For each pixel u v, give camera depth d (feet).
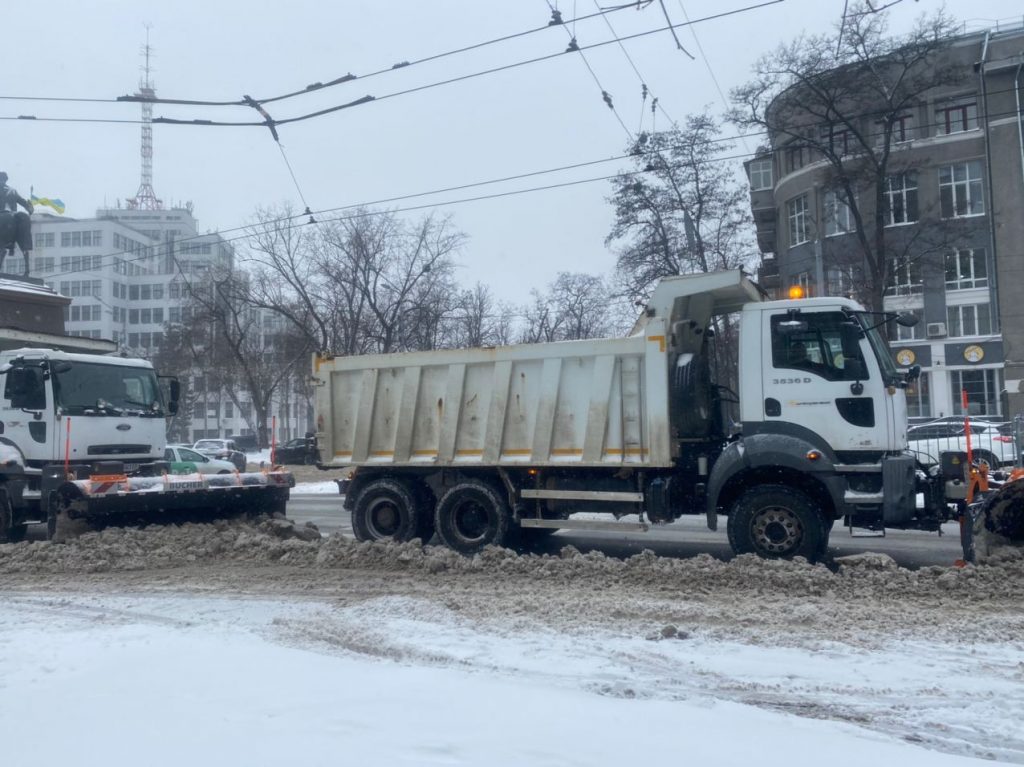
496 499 34.65
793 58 103.91
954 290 125.49
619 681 17.90
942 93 124.06
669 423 32.19
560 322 161.68
